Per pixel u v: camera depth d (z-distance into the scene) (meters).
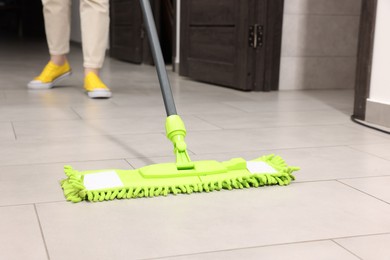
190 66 3.02
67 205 0.94
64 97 2.23
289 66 2.72
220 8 2.69
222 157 1.30
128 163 1.23
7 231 0.82
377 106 1.74
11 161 1.22
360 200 1.00
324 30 2.76
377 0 1.74
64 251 0.75
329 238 0.81
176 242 0.79
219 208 0.93
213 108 2.05
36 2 7.93
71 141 1.43
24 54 4.70
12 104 2.02
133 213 0.90
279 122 1.78
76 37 6.29
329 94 2.59
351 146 1.45
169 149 1.37
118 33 4.51
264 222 0.87
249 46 2.55
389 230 0.85
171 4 4.13
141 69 3.66
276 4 2.58
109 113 1.88
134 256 0.74
